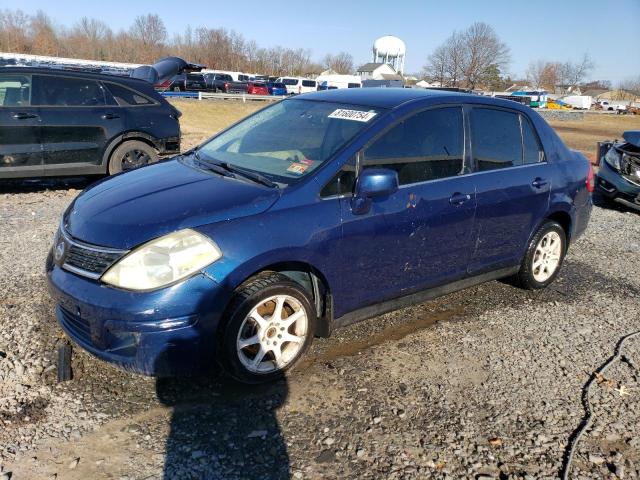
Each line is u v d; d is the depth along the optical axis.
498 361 3.80
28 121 7.39
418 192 3.77
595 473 2.79
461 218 4.03
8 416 2.92
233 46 86.06
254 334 3.19
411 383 3.46
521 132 4.62
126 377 3.31
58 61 49.62
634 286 5.42
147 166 4.14
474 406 3.27
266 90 45.34
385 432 2.98
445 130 4.04
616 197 8.85
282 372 3.35
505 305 4.76
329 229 3.34
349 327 4.15
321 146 3.66
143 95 8.44
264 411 3.09
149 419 2.97
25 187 8.39
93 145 7.93
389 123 3.72
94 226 3.10
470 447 2.91
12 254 5.20
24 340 3.63
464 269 4.26
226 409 3.09
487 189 4.19
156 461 2.67
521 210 4.49
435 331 4.19
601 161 9.42
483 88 68.62
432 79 72.25
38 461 2.62
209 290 2.93
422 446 2.89
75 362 3.42
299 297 3.29
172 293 2.86
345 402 3.21
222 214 3.08
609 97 106.88
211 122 25.86
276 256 3.13
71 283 3.03
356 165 3.53
